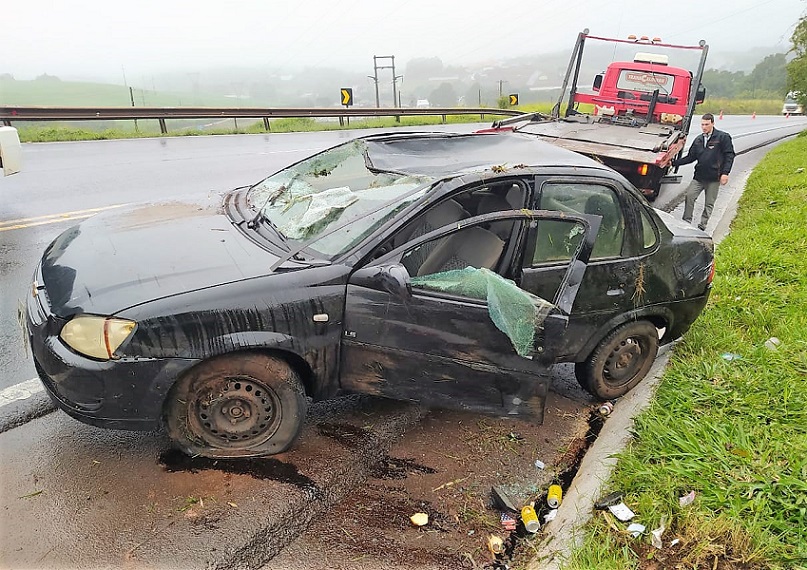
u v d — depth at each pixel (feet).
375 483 10.32
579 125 33.42
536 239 11.30
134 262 9.92
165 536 8.66
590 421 12.96
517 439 11.97
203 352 9.12
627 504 9.82
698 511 9.35
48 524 8.72
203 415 9.82
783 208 28.84
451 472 10.80
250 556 8.53
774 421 11.68
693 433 11.24
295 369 10.28
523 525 9.64
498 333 10.21
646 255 12.78
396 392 10.68
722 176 26.25
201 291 9.12
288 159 38.65
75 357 8.83
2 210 23.43
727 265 20.10
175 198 13.92
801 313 16.63
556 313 10.12
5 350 13.23
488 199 11.78
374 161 12.46
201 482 9.75
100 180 29.60
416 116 82.89
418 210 10.34
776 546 8.70
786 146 57.47
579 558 8.67
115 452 10.33
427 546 9.05
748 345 15.01
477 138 14.55
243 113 56.65
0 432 10.65
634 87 36.22
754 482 9.86
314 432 11.37
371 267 9.86
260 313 9.29
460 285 10.14
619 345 13.16
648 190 26.96
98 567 8.09
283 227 11.40
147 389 9.05
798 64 85.15
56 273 10.06
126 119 49.49
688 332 15.62
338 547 8.86
